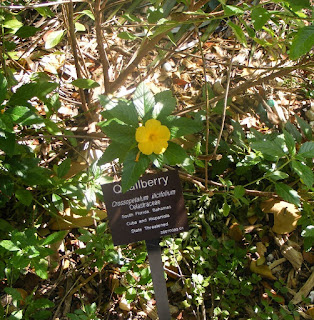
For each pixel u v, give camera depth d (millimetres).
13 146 493
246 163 659
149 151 422
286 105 927
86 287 643
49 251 509
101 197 590
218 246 680
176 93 899
